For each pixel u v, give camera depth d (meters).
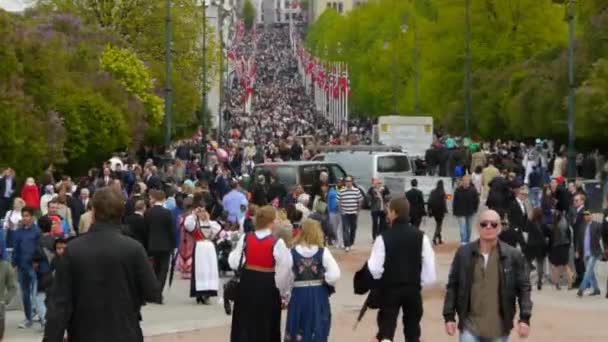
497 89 90.81
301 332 17.73
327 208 41.88
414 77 114.94
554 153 76.75
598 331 24.28
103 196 12.60
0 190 38.84
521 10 92.00
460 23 94.62
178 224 33.59
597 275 34.66
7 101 44.75
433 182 53.97
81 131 55.97
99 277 12.32
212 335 23.70
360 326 24.64
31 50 48.41
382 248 17.64
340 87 140.12
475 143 77.69
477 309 14.80
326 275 17.77
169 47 54.00
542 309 27.75
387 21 134.25
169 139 54.34
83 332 12.28
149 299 12.52
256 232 18.06
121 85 66.31
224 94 135.62
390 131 78.88
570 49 54.31
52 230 24.88
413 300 17.77
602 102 65.19
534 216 31.59
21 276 24.50
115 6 79.38
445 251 40.97
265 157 80.69
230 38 180.38
